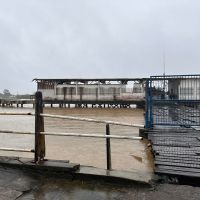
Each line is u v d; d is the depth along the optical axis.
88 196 3.68
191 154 6.17
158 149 6.82
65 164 4.54
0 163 4.77
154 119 11.39
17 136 13.20
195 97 10.47
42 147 4.82
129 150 9.42
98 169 4.52
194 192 3.79
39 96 4.77
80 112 39.16
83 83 54.12
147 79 10.83
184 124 10.53
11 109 51.34
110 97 52.78
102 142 11.40
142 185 3.99
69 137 12.82
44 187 4.01
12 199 3.56
